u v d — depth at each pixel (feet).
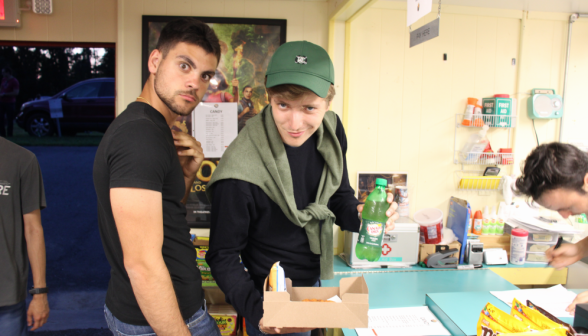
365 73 7.46
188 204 7.28
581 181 3.30
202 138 7.23
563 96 7.90
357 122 7.55
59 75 18.10
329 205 4.50
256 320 3.11
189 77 3.05
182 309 3.30
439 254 6.79
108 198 2.90
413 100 7.62
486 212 7.66
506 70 7.76
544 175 3.45
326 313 2.71
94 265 12.01
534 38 7.72
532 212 7.89
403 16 7.41
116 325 3.20
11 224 4.48
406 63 7.52
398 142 7.67
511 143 7.92
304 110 3.17
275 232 3.82
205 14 7.05
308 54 3.02
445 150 7.78
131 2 6.88
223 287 3.37
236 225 3.48
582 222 7.62
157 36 6.92
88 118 16.84
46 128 16.92
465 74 7.68
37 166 4.77
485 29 7.62
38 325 4.84
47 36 6.95
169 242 3.17
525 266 7.04
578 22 7.79
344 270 6.68
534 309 3.33
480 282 6.21
